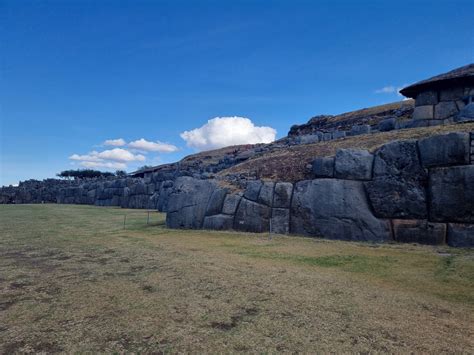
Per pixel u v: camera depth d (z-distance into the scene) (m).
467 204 8.28
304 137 19.20
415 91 16.50
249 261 7.29
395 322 4.15
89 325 4.08
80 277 6.10
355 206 9.90
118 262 7.27
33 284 5.70
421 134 10.77
